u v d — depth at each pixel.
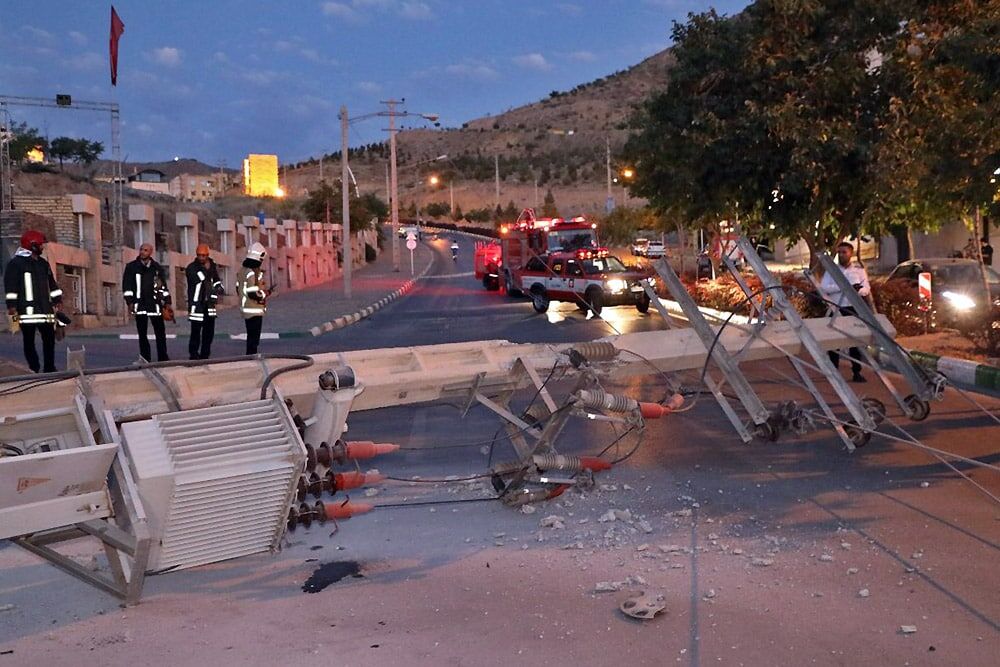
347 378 6.07
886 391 12.59
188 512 5.32
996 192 12.21
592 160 182.62
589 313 27.86
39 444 5.43
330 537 7.00
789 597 5.48
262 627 5.25
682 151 20.30
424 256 90.06
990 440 9.44
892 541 6.45
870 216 19.39
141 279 15.80
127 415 5.65
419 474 8.99
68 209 30.09
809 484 8.09
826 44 18.56
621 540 6.70
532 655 4.79
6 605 5.75
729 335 9.23
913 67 16.94
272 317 29.94
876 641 4.85
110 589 5.59
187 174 140.62
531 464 7.45
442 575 6.09
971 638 4.86
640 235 76.31
